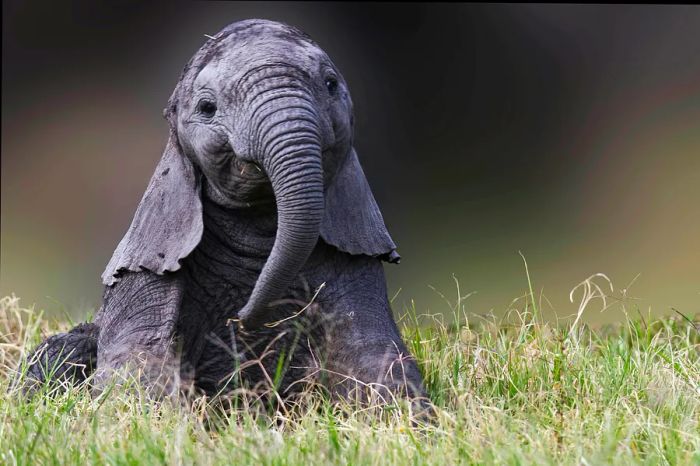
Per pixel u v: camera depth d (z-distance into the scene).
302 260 9.26
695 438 8.48
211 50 9.95
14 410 9.36
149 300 10.10
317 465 8.02
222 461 8.16
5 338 12.69
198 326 10.37
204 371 10.40
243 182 9.81
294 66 9.55
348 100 10.02
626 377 10.16
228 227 10.31
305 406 10.16
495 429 8.50
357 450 8.29
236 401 9.73
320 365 10.28
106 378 9.79
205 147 9.77
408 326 12.62
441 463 8.09
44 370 10.38
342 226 10.28
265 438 8.58
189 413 9.37
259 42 9.75
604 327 13.16
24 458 8.28
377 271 10.53
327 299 10.30
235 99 9.55
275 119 9.27
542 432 8.67
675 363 10.44
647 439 8.74
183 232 10.09
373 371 9.98
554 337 11.13
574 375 10.30
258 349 10.38
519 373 10.49
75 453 8.33
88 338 10.86
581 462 7.95
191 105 9.87
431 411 9.72
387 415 9.46
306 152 9.20
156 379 9.74
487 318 12.80
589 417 9.03
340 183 10.35
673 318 13.19
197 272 10.32
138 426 8.83
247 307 9.47
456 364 10.53
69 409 9.46
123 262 10.21
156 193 10.31
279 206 9.22
